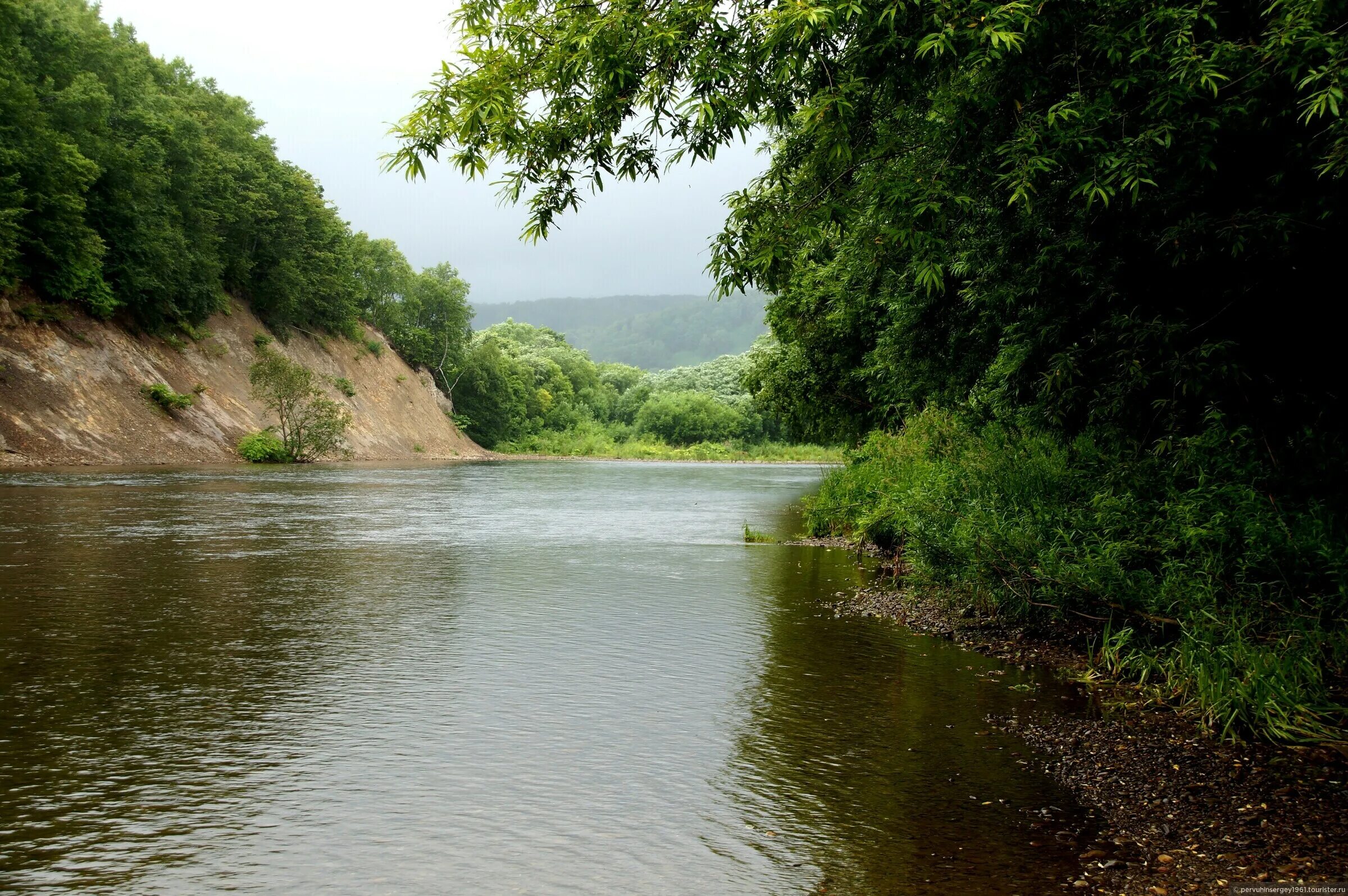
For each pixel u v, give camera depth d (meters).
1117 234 7.07
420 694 6.44
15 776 4.71
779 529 19.67
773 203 6.79
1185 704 6.38
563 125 6.25
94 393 42.28
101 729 5.52
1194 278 7.22
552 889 3.61
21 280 40.97
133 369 45.72
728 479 45.84
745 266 6.81
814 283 21.12
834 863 3.94
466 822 4.26
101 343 44.59
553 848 4.00
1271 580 7.11
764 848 4.08
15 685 6.44
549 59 5.86
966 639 8.73
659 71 5.75
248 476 35.44
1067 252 7.30
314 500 25.00
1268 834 4.34
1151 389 7.71
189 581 11.16
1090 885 3.79
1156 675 7.26
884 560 14.59
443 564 13.22
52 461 37.38
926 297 12.02
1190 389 7.03
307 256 68.25
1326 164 5.16
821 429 29.00
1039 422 9.33
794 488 38.12
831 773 5.09
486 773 4.93
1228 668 6.08
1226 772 5.19
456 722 5.82
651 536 17.67
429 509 23.36
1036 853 4.10
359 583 11.38
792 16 5.00
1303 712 5.65
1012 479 9.87
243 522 18.45
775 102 6.27
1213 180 6.29
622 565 13.46
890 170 6.19
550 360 124.75
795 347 26.08
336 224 73.62
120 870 3.69
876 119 6.57
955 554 9.34
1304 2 4.83
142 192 47.12
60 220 40.28
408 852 3.92
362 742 5.39
